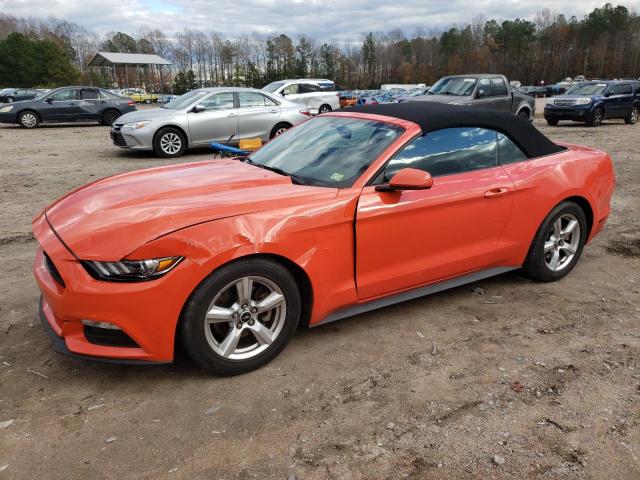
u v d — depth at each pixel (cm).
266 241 285
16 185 823
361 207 321
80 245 267
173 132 1137
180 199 299
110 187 334
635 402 282
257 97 1230
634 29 10975
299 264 302
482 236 384
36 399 280
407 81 11062
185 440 251
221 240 274
